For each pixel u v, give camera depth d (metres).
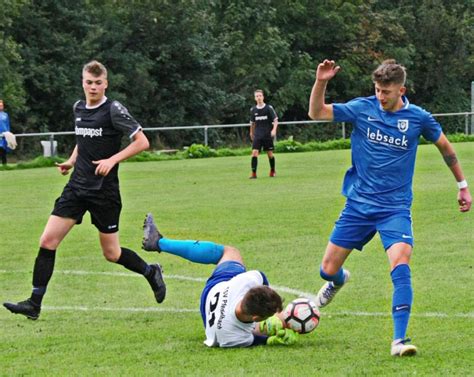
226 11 116.75
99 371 14.26
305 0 124.00
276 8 122.56
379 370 13.95
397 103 15.95
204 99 111.12
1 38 91.56
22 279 23.00
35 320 18.30
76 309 19.33
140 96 106.06
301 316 15.84
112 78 100.94
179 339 16.47
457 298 19.45
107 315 18.72
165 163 65.12
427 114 16.02
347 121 16.22
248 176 51.94
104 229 18.66
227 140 103.12
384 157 15.87
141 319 18.30
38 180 53.41
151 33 107.62
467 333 16.44
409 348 14.59
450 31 134.88
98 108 18.38
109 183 18.45
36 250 27.66
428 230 29.23
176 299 20.28
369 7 128.00
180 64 109.75
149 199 40.62
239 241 28.03
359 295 20.00
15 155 88.00
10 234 31.05
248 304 15.05
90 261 25.33
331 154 70.88
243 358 14.86
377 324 17.34
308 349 15.42
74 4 102.31
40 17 99.06
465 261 23.86
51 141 70.62
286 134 102.75
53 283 22.23
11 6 91.88
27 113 99.00
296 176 51.06
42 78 98.31
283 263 24.14
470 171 50.75
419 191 40.59
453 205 35.44
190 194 42.50
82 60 101.25
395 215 15.77
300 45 125.81
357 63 127.31
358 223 16.19
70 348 15.88
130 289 21.47
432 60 135.00
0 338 16.75
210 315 15.67
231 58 115.62
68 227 18.44
